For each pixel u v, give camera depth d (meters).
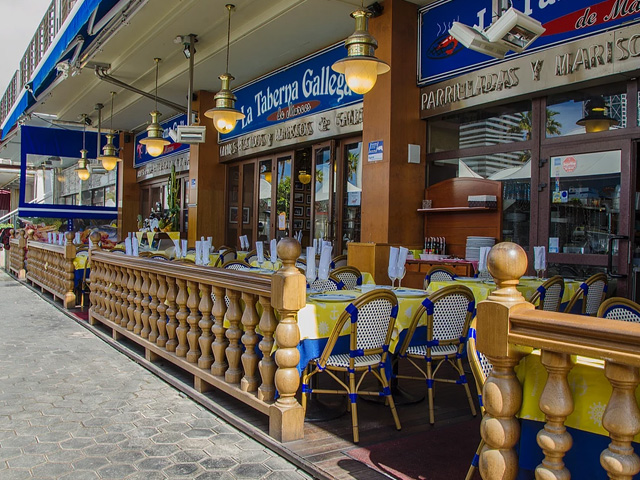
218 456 2.79
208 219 11.12
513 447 1.75
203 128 8.05
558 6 5.15
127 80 10.41
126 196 15.52
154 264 4.45
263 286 3.07
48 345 5.39
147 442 2.96
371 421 3.26
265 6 7.07
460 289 3.28
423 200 6.78
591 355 1.44
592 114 5.19
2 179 23.84
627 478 1.43
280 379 2.93
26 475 2.54
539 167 5.61
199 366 3.81
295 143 8.80
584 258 5.21
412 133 6.68
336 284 4.70
